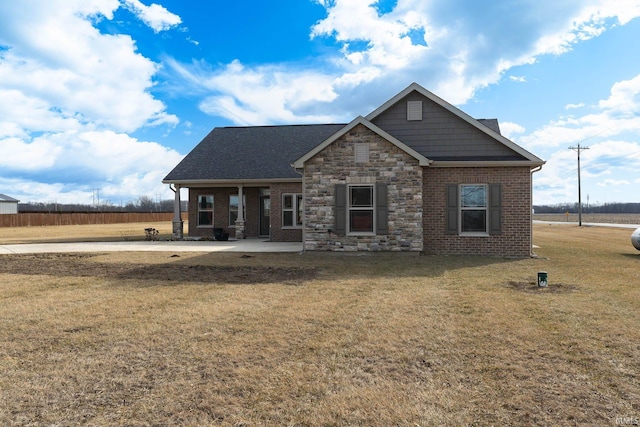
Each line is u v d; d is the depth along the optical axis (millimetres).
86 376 3836
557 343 4703
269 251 14680
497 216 13383
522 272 10031
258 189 22031
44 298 7148
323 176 13672
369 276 9445
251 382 3703
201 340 4875
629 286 8164
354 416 3096
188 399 3379
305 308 6395
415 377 3812
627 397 3379
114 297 7230
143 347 4637
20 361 4207
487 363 4141
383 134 13172
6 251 15188
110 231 31656
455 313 6051
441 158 14078
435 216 13758
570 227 42094
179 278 9219
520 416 3080
